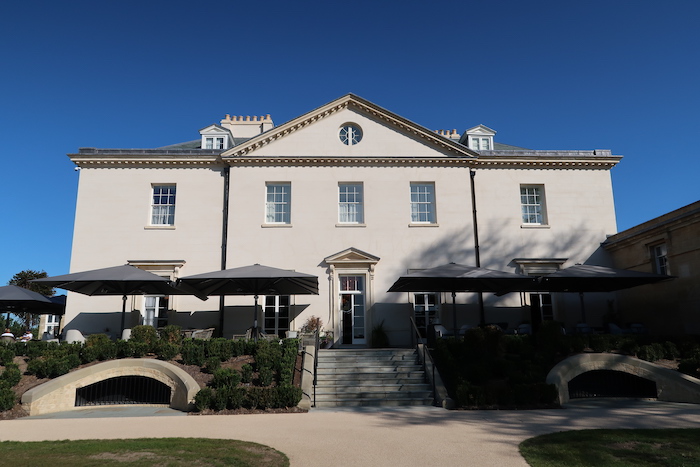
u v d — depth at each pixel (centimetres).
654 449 835
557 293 2250
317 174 2278
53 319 3041
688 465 741
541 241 2291
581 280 1797
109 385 1526
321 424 1110
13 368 1452
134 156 2230
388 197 2275
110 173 2245
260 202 2238
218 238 2205
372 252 2214
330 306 2142
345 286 2197
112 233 2186
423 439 941
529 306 2211
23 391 1385
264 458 788
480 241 2267
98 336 1662
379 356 1733
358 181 2289
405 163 2309
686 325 1872
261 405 1326
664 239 1983
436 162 2314
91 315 2108
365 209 2258
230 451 824
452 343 1666
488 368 1535
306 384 1439
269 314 2162
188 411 1339
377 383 1547
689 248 1858
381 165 2305
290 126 2295
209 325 2128
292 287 1975
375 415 1243
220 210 2236
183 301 2139
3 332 2558
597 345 1645
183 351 1557
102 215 2200
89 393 1514
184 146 2677
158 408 1418
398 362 1673
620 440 904
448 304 2175
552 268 2270
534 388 1383
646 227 2078
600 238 2320
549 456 803
